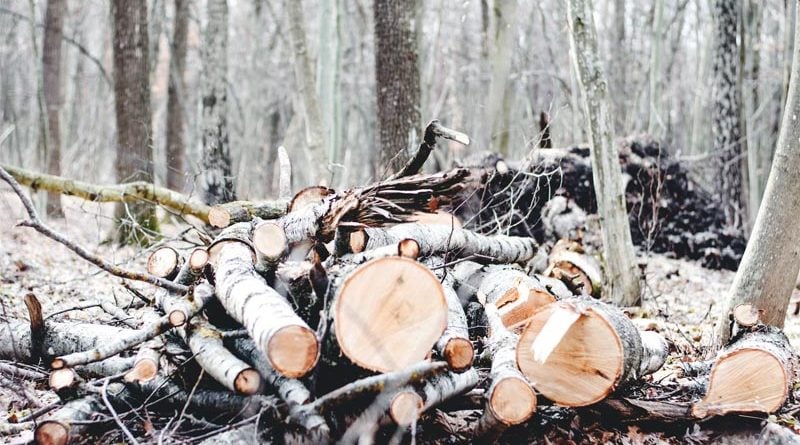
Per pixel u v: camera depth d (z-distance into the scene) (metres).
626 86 16.22
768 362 3.50
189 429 3.41
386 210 3.85
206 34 8.98
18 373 3.67
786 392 3.48
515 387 3.28
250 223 4.01
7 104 16.52
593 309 3.34
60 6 11.72
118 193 6.21
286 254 3.69
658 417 3.53
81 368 3.57
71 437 3.26
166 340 3.52
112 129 17.78
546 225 7.02
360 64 17.45
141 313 4.43
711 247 7.69
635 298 5.43
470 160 7.23
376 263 3.19
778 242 4.19
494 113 10.53
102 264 3.64
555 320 3.33
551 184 7.18
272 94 19.33
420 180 3.88
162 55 21.12
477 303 3.99
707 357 4.25
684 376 3.94
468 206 6.33
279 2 20.05
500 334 3.59
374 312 3.19
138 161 8.41
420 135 7.34
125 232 7.46
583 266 4.83
